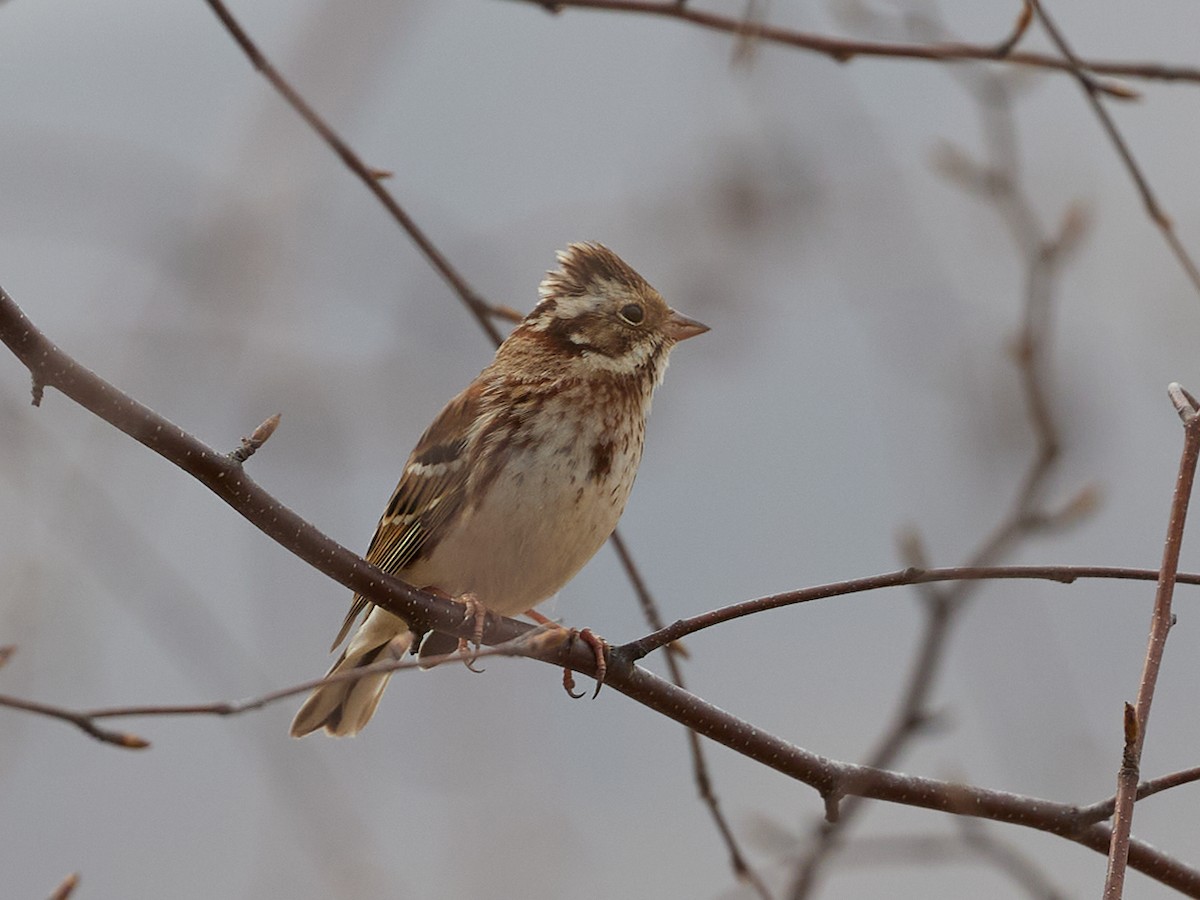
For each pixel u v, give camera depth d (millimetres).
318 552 8641
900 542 10508
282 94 9438
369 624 11391
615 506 11148
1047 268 11148
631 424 11383
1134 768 6898
